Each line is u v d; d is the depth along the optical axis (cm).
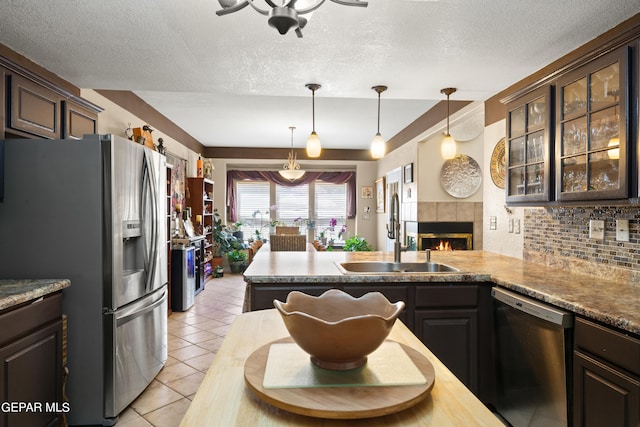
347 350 88
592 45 219
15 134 224
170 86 303
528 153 246
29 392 185
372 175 809
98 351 224
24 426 182
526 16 191
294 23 129
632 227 204
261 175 801
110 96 374
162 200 295
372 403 77
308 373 92
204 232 643
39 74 251
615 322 145
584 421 161
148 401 255
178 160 586
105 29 206
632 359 138
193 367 309
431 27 204
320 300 113
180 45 226
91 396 224
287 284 238
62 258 223
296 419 76
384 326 87
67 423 222
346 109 487
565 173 212
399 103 462
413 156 552
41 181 223
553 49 231
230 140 710
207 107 480
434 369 97
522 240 299
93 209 224
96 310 224
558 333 174
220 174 778
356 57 244
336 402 78
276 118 537
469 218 535
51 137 251
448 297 239
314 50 234
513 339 213
